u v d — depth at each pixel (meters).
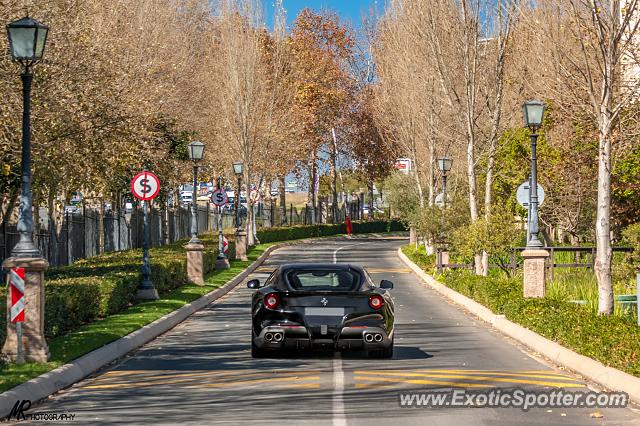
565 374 15.04
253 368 15.40
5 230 29.27
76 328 19.88
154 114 33.97
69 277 23.73
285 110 74.38
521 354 17.73
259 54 69.00
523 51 31.09
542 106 24.47
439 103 43.72
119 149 27.77
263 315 16.25
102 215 41.81
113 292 23.34
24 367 14.04
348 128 95.38
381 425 10.51
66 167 26.42
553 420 10.96
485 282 28.03
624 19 19.00
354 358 16.86
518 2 26.33
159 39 49.41
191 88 56.88
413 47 43.91
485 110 38.34
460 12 33.62
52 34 23.75
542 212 40.44
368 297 16.22
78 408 11.80
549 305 21.19
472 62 33.66
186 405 11.85
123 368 15.64
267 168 73.81
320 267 17.11
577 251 35.94
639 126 22.12
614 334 15.45
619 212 36.19
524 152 39.59
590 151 36.41
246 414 11.13
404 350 18.16
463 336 20.92
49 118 23.94
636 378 13.05
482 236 32.91
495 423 10.71
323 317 16.09
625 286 28.42
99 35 29.91
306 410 11.39
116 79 27.64
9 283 14.60
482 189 44.00
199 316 25.91
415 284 39.44
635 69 24.72
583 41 20.58
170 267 32.03
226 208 91.44
